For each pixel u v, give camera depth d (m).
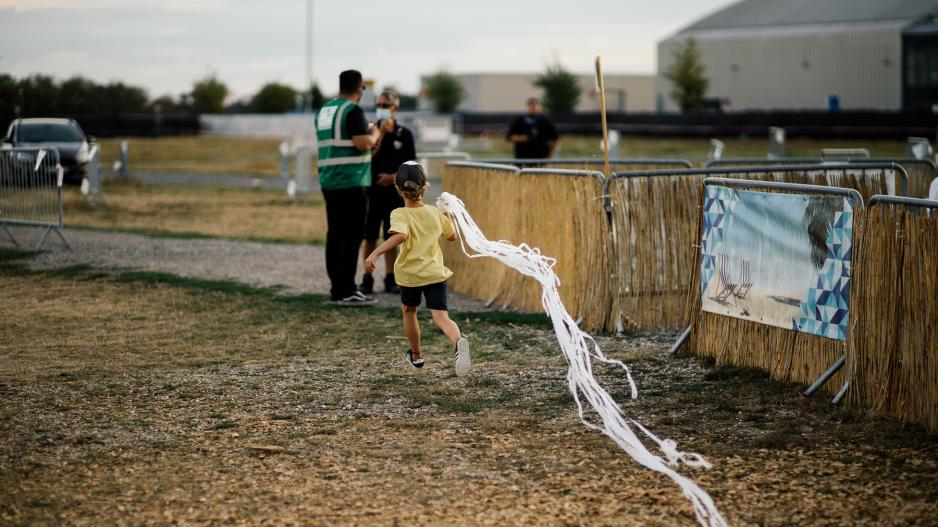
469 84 89.75
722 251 7.45
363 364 7.71
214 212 20.95
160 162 39.59
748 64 66.19
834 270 6.40
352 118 9.91
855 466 5.18
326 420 6.18
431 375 7.36
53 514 4.62
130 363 7.73
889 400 6.01
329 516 4.58
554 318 5.91
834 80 62.16
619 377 7.24
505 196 10.30
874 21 61.09
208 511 4.65
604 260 8.80
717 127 53.38
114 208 21.55
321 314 9.77
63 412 6.34
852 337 6.20
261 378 7.26
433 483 5.01
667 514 4.58
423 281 6.90
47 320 9.46
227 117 68.00
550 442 5.69
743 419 6.11
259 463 5.34
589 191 8.87
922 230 5.69
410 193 6.96
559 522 4.49
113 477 5.12
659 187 8.85
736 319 7.36
